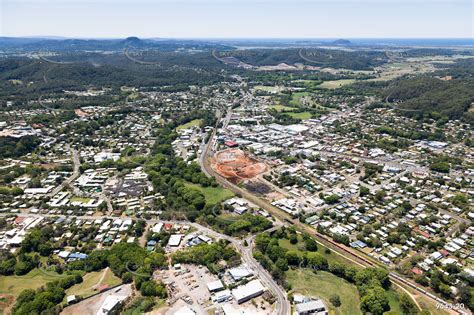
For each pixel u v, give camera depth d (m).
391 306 143.12
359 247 185.38
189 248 179.00
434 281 153.00
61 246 183.12
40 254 177.62
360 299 146.38
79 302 142.25
